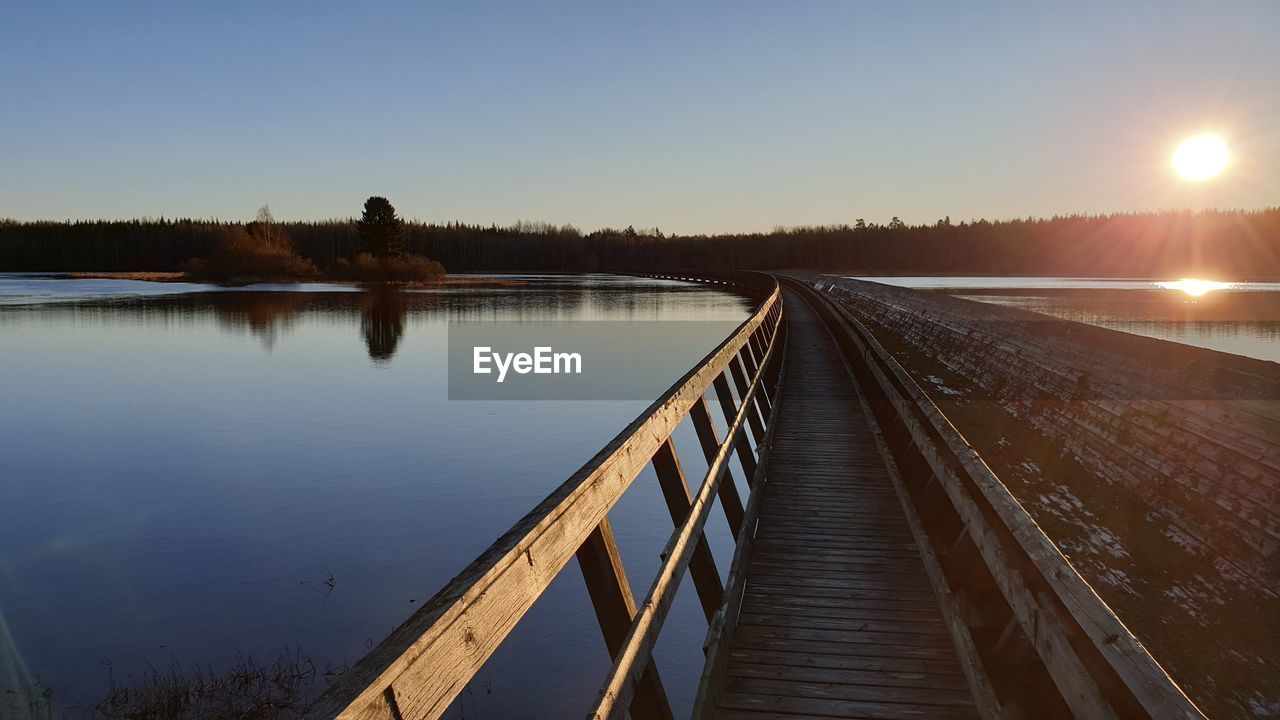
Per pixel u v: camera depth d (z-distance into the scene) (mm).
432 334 29953
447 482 10781
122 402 16734
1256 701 2516
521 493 10305
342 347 26062
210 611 6891
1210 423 4363
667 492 3682
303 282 74000
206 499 10070
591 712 1880
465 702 5410
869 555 5223
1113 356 6418
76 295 50719
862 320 22297
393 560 8062
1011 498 3564
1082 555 3756
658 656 6012
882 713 3361
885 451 7496
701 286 72938
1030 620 2945
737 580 4344
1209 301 44875
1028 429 6777
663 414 3486
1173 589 3307
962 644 3609
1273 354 20625
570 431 13875
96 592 7262
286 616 6777
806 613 4352
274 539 8625
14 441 13297
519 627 6445
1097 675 2367
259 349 25484
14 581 7527
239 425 14469
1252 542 3348
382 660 1177
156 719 5203
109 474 11242
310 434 13711
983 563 4160
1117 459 5027
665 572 2875
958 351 11664
